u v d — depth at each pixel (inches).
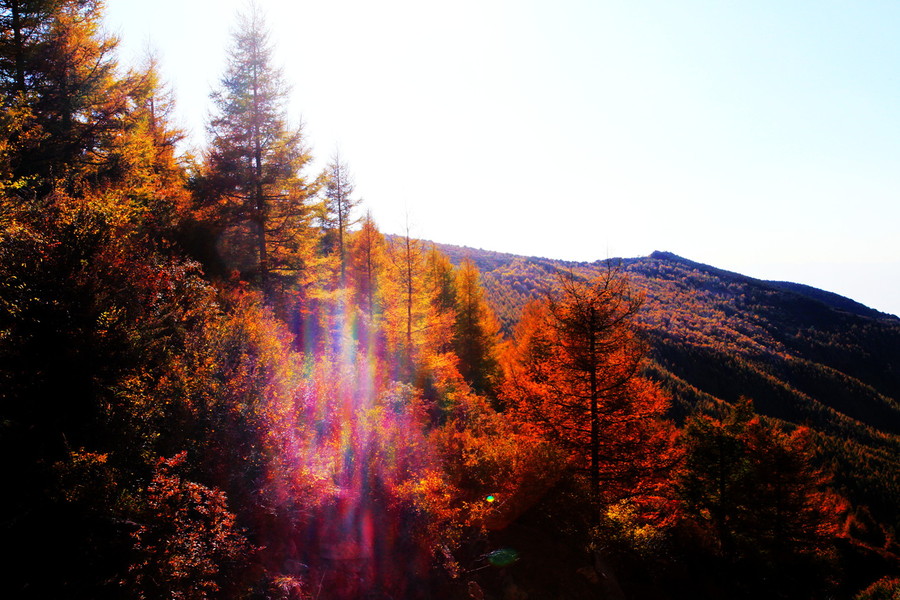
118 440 208.7
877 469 3105.3
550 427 560.4
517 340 1583.4
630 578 407.8
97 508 174.4
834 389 5300.2
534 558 350.9
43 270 217.2
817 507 754.8
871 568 1066.7
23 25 490.6
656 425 559.5
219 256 716.7
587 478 499.5
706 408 3435.0
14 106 399.9
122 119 573.0
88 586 163.3
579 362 544.7
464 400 753.6
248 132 742.5
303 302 833.5
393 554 285.6
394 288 1055.6
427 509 319.3
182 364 278.7
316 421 371.2
